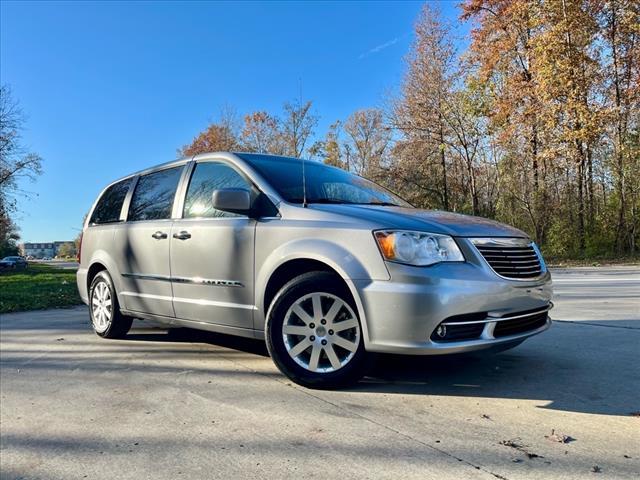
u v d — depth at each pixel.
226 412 3.20
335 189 4.46
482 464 2.42
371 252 3.34
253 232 3.94
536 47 22.66
